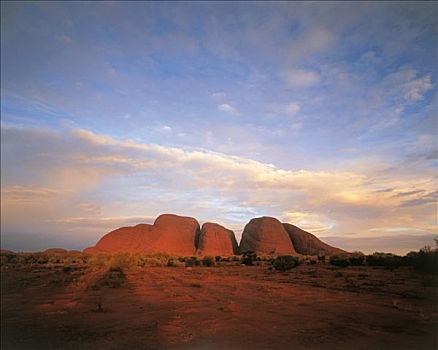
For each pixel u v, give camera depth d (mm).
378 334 9086
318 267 39844
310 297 15891
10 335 9156
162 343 8273
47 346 8188
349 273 29141
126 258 42000
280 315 11602
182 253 121812
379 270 32438
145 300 15266
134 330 9602
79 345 8211
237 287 20391
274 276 28719
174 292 17969
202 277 28016
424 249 27422
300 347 7961
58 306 13805
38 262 51250
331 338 8703
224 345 8109
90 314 12047
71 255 64250
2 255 54188
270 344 8180
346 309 12719
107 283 22125
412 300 14750
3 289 19250
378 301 14594
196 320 10836
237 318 11109
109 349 7863
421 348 7914
